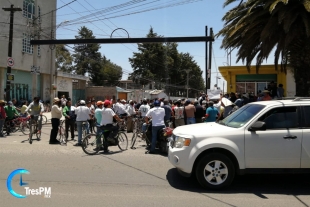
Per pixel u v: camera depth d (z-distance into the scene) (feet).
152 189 20.25
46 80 111.65
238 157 19.80
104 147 33.17
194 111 41.65
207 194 19.33
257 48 45.21
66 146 37.52
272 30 36.81
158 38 52.06
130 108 54.39
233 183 21.93
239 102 48.88
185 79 219.20
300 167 19.95
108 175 23.66
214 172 20.01
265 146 19.83
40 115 43.39
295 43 38.55
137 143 40.50
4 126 50.57
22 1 94.68
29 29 97.60
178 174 24.16
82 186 20.68
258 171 19.97
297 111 20.54
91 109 51.16
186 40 50.96
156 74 193.16
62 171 24.66
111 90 144.66
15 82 96.94
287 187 21.13
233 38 42.27
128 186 20.85
